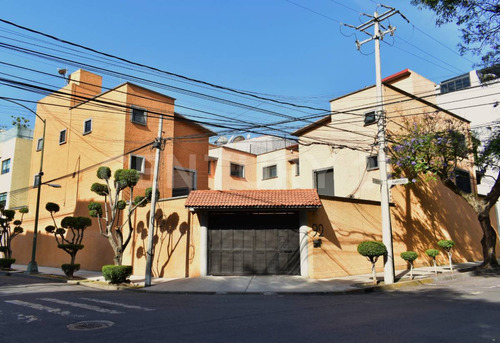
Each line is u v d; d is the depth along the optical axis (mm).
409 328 6852
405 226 19391
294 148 29078
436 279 15664
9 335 6527
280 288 13336
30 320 7801
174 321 7719
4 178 33156
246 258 16234
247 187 31094
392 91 20703
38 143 28578
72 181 23844
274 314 8570
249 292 12773
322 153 23188
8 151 33500
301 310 9133
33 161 28734
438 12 12914
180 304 10273
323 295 12352
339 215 17156
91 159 22531
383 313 8484
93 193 21797
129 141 20766
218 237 16484
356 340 6059
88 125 23266
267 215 16500
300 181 24359
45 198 26281
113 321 7707
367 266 17562
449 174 18469
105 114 22000
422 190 21031
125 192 20094
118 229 16125
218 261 16281
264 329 6926
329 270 16141
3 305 9844
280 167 30078
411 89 23219
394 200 19062
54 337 6363
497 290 12094
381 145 14984
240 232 16453
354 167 20906
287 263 16094
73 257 18344
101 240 20719
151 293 13219
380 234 18562
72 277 17750
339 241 16828
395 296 11578
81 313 8664
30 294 12328
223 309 9344
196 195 16656
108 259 20047
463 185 24781
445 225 22094
